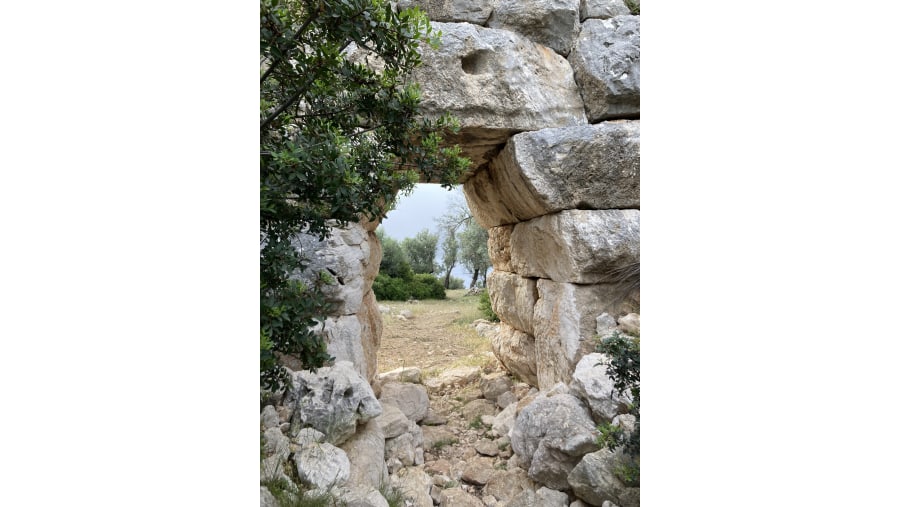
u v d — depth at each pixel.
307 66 2.13
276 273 2.16
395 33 2.14
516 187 3.89
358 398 2.90
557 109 3.73
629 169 3.66
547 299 4.08
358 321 3.52
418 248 17.92
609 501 2.60
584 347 3.66
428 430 4.05
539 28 3.77
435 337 7.72
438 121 2.56
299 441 2.64
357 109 2.40
